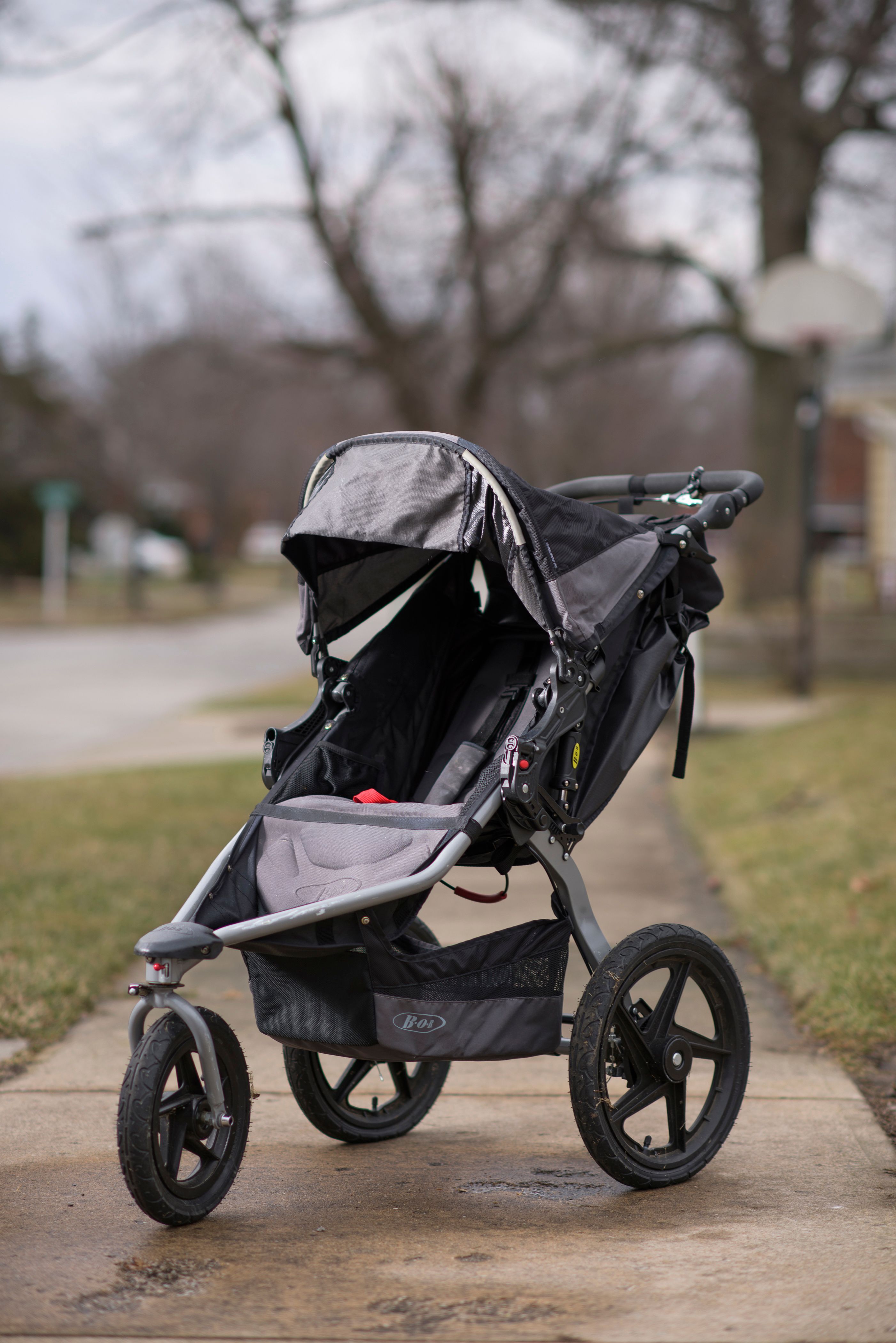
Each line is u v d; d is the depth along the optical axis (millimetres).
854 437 50062
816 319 18891
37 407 46438
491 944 3773
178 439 41656
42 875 8031
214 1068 3502
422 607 4641
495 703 4441
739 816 9875
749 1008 5676
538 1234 3559
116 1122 4402
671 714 15406
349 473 4141
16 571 56312
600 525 4059
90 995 5801
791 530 22156
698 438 38188
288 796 4117
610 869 8508
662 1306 3117
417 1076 4465
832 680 20531
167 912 7270
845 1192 3836
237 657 29266
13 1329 3020
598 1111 3725
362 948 3627
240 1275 3309
